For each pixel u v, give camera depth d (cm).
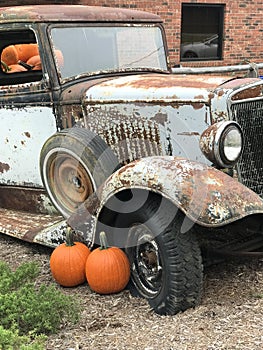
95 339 316
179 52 1162
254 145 371
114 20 471
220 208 316
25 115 453
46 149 420
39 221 458
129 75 460
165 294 336
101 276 364
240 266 417
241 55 1259
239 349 300
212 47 1240
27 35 467
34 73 481
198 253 334
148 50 493
